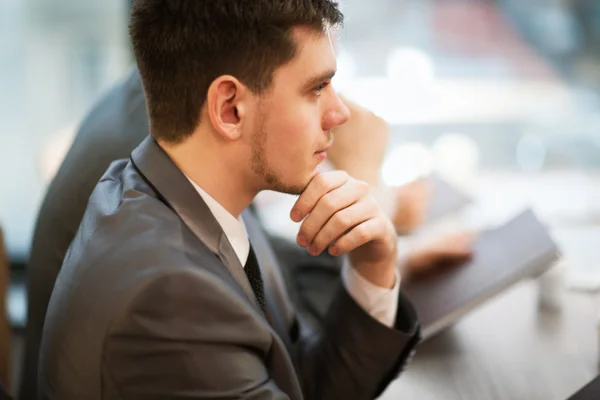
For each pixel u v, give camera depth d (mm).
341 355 1084
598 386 1004
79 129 1277
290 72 804
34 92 2355
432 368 1229
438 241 1375
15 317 2197
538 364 1237
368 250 1048
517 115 2309
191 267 757
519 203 2252
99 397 756
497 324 1382
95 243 801
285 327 1114
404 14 2203
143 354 741
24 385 1240
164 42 804
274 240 1611
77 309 765
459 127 2287
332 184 969
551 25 2254
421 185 1543
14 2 2273
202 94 811
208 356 751
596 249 1830
